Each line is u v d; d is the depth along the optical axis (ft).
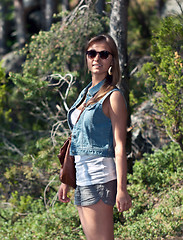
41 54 46.88
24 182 45.27
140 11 82.12
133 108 46.62
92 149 17.94
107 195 17.56
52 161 41.70
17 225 37.73
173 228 27.66
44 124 61.77
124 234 29.76
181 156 40.04
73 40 46.75
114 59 19.21
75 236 32.30
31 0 137.28
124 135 17.54
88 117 17.95
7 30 137.28
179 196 32.27
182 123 35.45
